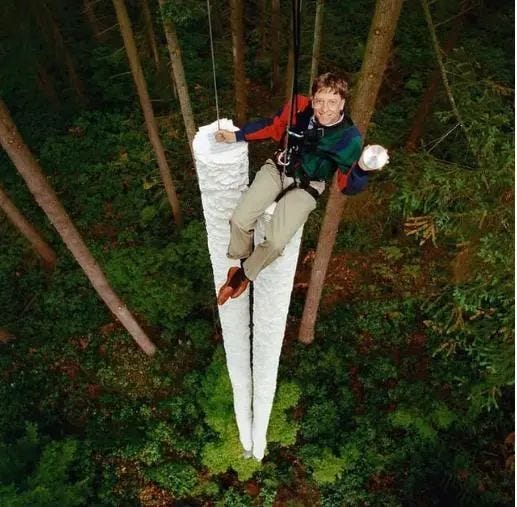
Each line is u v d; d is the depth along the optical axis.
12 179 14.78
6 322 13.02
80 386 12.34
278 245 3.43
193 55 15.40
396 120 11.74
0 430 11.95
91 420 11.98
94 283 10.14
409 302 11.98
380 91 13.77
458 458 10.88
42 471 10.43
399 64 13.59
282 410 11.20
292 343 12.22
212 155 3.48
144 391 12.17
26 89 14.92
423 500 10.91
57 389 12.33
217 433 11.50
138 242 13.53
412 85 13.49
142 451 11.49
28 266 13.70
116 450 11.55
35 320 13.04
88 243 13.63
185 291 12.28
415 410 11.11
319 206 11.35
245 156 3.56
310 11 11.30
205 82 15.12
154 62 15.46
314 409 11.50
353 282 12.62
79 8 15.96
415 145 12.31
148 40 15.16
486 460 11.01
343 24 11.92
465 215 6.81
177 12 7.84
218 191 3.75
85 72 16.39
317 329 12.23
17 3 12.62
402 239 12.59
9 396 12.29
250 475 11.04
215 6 14.27
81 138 15.27
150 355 12.41
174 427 11.73
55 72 16.44
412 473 11.05
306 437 11.45
